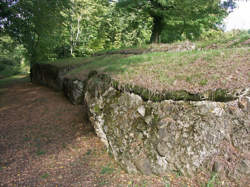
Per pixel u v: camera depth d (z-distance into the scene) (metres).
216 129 3.41
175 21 13.69
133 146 3.95
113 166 4.07
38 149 5.00
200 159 3.38
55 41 16.02
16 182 3.65
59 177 3.80
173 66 5.09
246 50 5.04
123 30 23.08
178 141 3.56
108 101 4.95
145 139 3.86
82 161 4.36
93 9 18.19
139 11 13.62
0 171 3.99
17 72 30.41
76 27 19.73
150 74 4.92
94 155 4.55
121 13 15.63
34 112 8.02
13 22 11.61
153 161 3.64
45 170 4.06
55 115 7.58
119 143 4.21
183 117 3.67
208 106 3.59
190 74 4.41
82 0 17.11
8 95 11.27
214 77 4.03
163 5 11.85
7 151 4.87
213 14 13.59
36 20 12.70
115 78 5.16
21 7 11.40
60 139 5.55
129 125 4.21
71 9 17.36
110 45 23.81
